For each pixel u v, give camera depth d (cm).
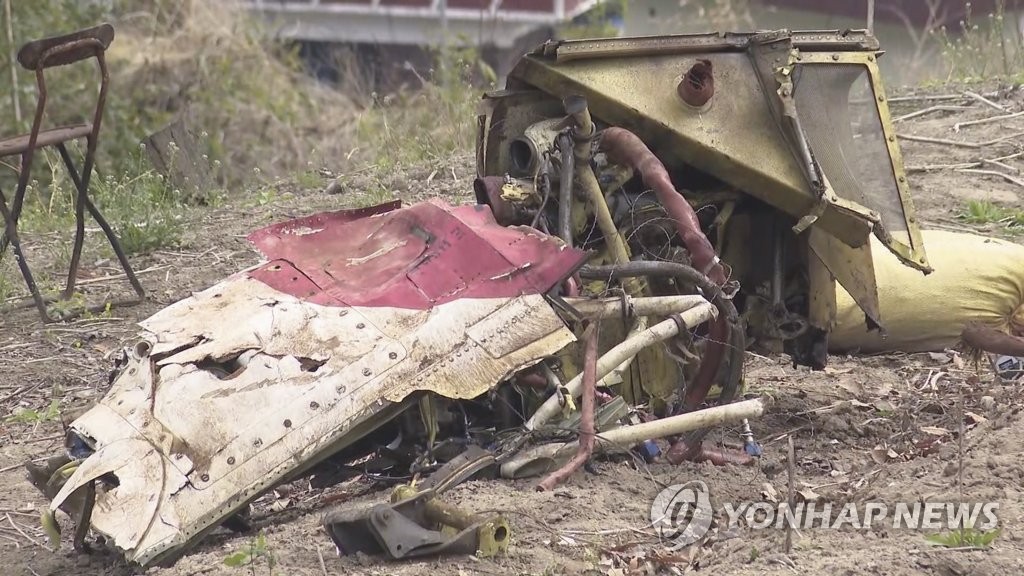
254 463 1369
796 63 1733
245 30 5319
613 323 1656
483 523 1306
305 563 1320
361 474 1561
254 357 1442
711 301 1598
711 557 1352
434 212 1616
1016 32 4500
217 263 2892
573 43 1695
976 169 3250
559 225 1625
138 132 4438
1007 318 2189
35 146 2461
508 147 1803
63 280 2833
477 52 5056
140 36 5044
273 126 4619
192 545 1355
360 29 6062
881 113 1802
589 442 1488
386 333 1467
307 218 1677
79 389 2219
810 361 1884
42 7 4506
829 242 1805
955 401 1931
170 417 1398
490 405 1576
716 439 1766
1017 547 1323
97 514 1350
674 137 1689
